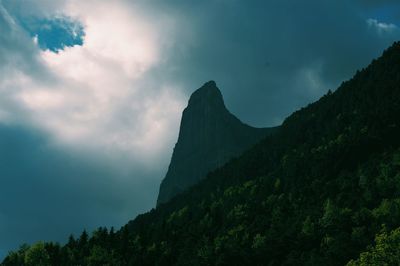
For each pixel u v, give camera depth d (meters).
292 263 180.00
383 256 103.94
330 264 165.62
